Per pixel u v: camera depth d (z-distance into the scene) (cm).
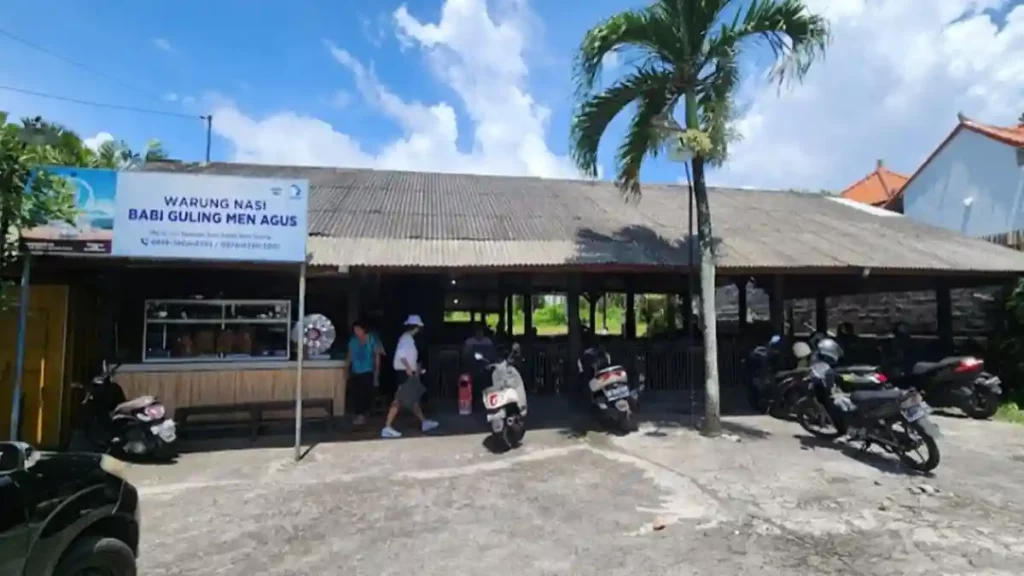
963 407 977
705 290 855
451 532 508
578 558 452
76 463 361
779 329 1152
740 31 819
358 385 937
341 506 578
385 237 952
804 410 848
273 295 1137
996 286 1196
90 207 678
